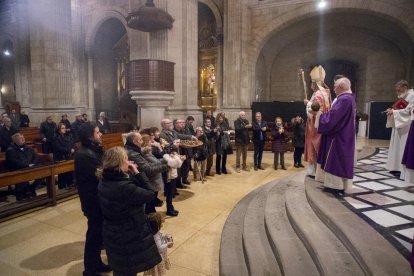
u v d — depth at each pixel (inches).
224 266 139.3
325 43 676.7
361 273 101.0
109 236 100.8
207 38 670.5
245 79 603.8
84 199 131.8
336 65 735.1
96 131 134.7
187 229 188.1
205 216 209.6
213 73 670.5
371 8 517.7
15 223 197.3
